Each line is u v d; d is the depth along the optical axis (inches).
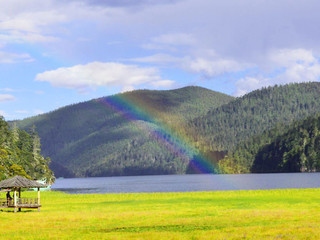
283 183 6983.3
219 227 1636.3
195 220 1835.6
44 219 2003.0
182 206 2522.1
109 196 3639.3
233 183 7839.6
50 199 3494.1
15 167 5221.5
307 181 7416.3
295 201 2706.7
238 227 1594.5
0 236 1541.6
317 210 2121.1
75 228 1707.7
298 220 1749.5
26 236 1531.7
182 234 1485.0
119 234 1531.7
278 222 1708.9
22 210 2581.2
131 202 2957.7
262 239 1322.6
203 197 3230.8
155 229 1644.9
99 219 1959.9
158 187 7357.3
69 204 2955.2
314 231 1416.1
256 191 3678.6
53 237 1503.4
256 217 1873.8
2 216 2174.0
